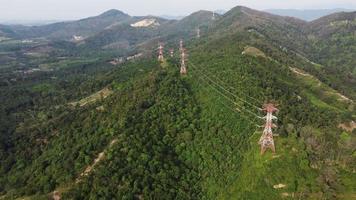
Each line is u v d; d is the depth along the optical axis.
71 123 192.88
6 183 162.88
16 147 191.75
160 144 145.62
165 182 129.25
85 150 147.62
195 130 154.50
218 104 167.75
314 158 132.12
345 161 136.38
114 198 121.19
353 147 144.88
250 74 193.50
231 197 125.19
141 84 198.62
